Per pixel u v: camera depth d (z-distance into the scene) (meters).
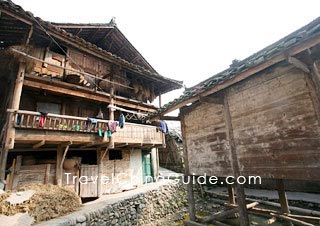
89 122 10.70
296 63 3.57
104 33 15.59
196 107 7.37
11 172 9.10
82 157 13.30
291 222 7.19
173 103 6.35
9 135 7.99
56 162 10.74
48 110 12.17
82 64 14.05
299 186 12.91
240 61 5.67
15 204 6.48
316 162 3.79
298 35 3.18
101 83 14.99
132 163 15.16
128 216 10.19
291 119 4.25
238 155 5.36
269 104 4.71
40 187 8.12
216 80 4.81
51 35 10.23
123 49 17.80
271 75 4.72
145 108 16.55
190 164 7.38
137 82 16.73
